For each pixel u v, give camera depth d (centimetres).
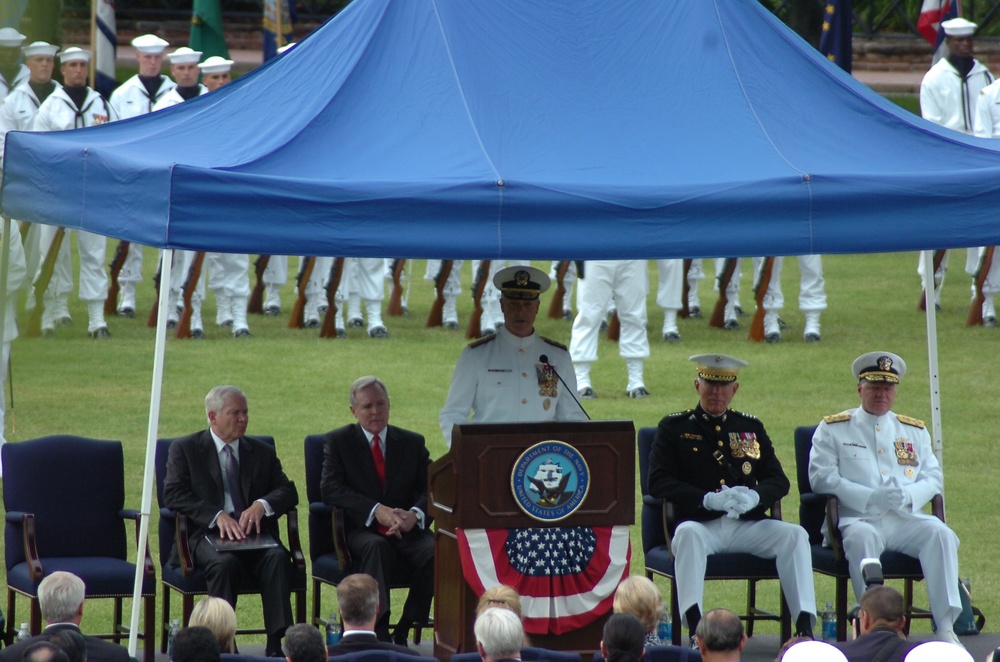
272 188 2231
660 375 5256
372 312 5872
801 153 2523
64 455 2788
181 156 2428
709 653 2000
